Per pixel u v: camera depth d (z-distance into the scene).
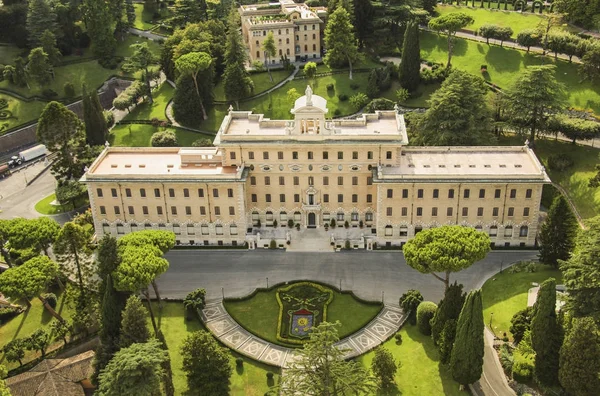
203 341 101.25
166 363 101.19
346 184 146.25
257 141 143.50
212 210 145.62
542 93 161.62
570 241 126.69
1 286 117.62
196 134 191.88
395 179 138.00
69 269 124.88
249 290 132.75
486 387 103.69
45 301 122.50
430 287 131.25
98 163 150.25
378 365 103.19
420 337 116.38
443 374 107.00
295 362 92.00
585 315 102.38
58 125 165.88
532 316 103.88
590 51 183.00
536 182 135.38
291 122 148.38
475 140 158.50
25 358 119.75
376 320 122.56
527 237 142.25
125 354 92.38
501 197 138.50
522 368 103.31
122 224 148.88
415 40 192.50
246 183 147.38
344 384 87.75
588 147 163.62
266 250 146.38
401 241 145.00
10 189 181.88
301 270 138.50
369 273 136.62
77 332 123.12
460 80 164.50
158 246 127.75
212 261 143.12
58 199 165.62
